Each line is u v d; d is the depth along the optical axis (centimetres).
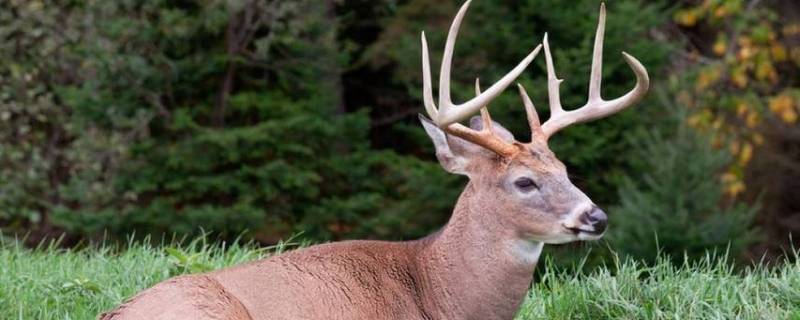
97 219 1730
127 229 1747
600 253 1443
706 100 1922
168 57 1850
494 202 667
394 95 2073
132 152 1809
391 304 659
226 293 621
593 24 1694
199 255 898
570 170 1698
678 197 1423
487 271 666
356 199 1778
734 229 1411
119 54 1833
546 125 707
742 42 1959
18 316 775
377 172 1880
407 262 678
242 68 1877
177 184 1777
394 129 2041
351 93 2080
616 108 706
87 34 1931
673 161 1450
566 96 1667
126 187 1808
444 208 1744
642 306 780
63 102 1956
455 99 1736
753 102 1933
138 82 1827
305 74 1858
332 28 1870
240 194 1770
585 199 657
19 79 1984
